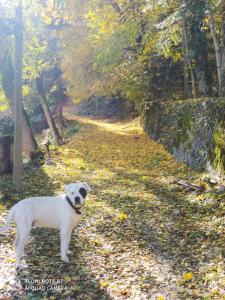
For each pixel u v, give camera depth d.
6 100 15.91
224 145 9.73
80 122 32.25
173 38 15.43
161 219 8.53
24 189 10.83
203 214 8.43
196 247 6.88
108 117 35.59
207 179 10.08
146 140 19.36
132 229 7.99
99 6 22.67
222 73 13.23
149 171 13.32
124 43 21.39
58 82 32.44
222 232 7.24
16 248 5.78
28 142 15.85
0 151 12.41
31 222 5.89
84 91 27.48
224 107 10.51
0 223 7.74
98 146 19.48
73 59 26.69
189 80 19.67
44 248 6.73
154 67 22.08
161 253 6.78
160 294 5.27
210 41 18.47
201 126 11.82
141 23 20.27
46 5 15.44
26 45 17.12
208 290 5.30
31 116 32.22
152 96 21.44
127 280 5.70
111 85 24.52
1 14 11.13
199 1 13.77
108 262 6.34
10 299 4.89
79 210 6.05
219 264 6.00
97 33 23.38
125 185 11.66
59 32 26.48
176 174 12.08
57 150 18.83
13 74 14.71
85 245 7.02
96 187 11.46
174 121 15.35
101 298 5.14
